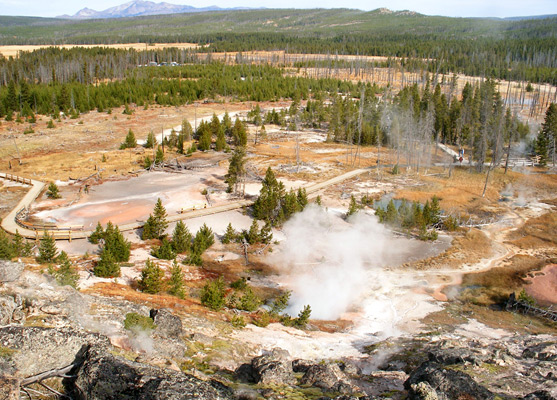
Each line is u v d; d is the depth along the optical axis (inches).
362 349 1493.6
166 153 4311.0
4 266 1155.3
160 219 2511.1
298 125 5644.7
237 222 2741.1
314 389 1062.4
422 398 970.1
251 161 4111.7
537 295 2057.1
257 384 1055.0
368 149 4778.5
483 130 4335.6
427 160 4313.5
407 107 5339.6
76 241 2319.1
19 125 5142.7
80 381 810.8
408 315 1835.6
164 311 1267.2
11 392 717.3
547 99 7032.5
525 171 4052.7
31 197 2960.1
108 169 3686.0
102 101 6117.1
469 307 1932.8
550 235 2731.3
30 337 860.6
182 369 1048.8
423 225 2650.1
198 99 7037.4
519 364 1333.7
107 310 1190.9
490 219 2962.6
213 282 1863.9
